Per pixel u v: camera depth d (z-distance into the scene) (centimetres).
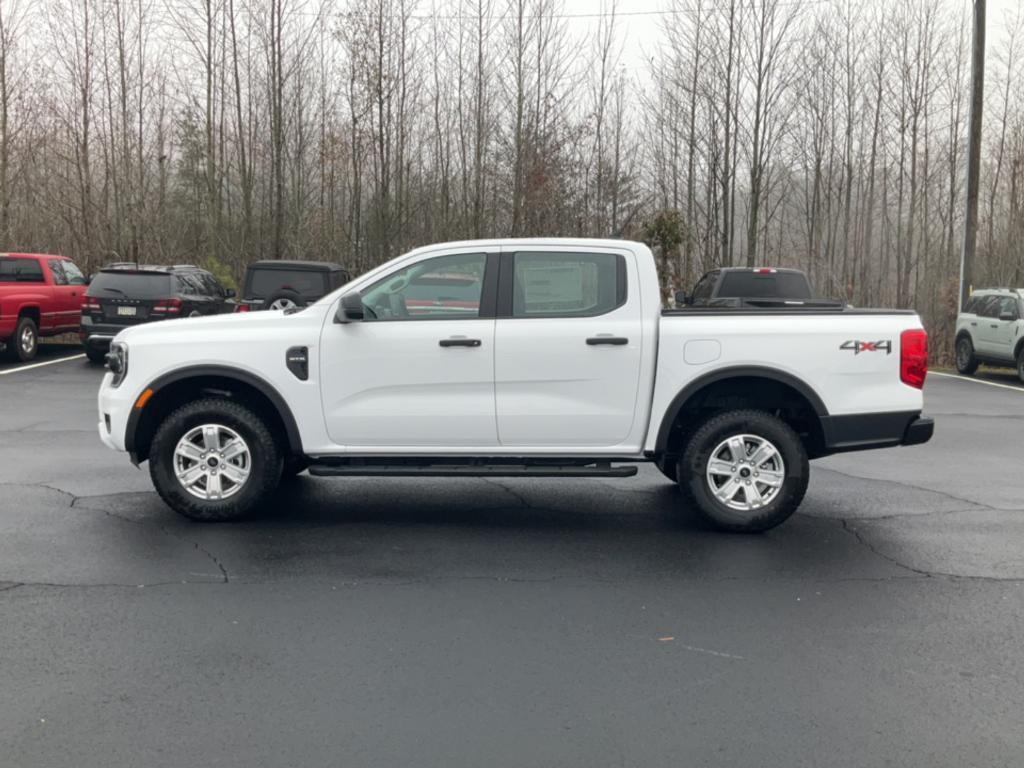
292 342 688
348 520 725
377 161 2873
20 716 396
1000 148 3209
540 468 690
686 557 638
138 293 1691
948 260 3164
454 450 693
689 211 3031
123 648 470
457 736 382
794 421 736
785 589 573
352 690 425
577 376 682
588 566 616
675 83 2945
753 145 2798
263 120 2878
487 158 2873
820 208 3303
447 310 692
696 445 689
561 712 405
